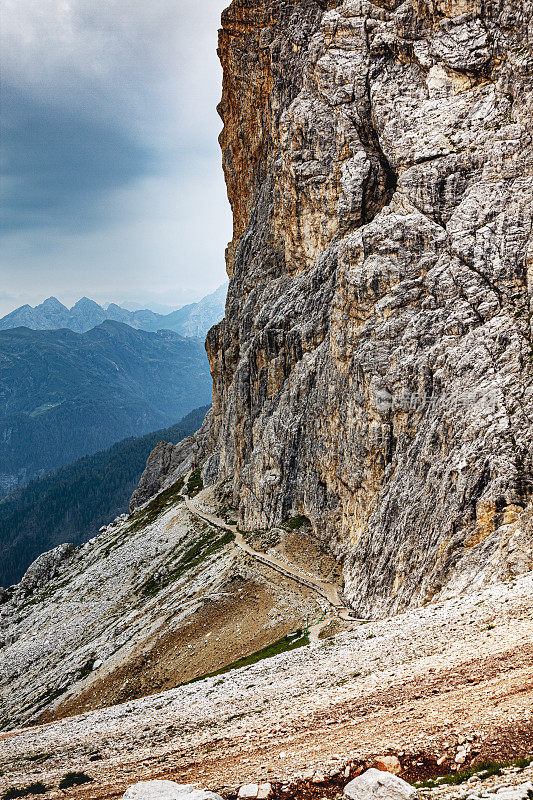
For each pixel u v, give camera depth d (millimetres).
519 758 24078
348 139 101438
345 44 102375
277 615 81750
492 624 41406
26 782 44781
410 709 32844
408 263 82000
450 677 35188
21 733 72125
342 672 45562
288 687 47562
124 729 54156
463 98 85688
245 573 97500
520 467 59094
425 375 74938
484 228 75375
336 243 103875
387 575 70938
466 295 74000
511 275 71562
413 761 26953
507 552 54062
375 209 99438
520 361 65750
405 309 80500
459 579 57969
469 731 27578
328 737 33125
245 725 41438
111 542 187250
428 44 93000
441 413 70438
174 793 25875
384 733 30766
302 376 109125
